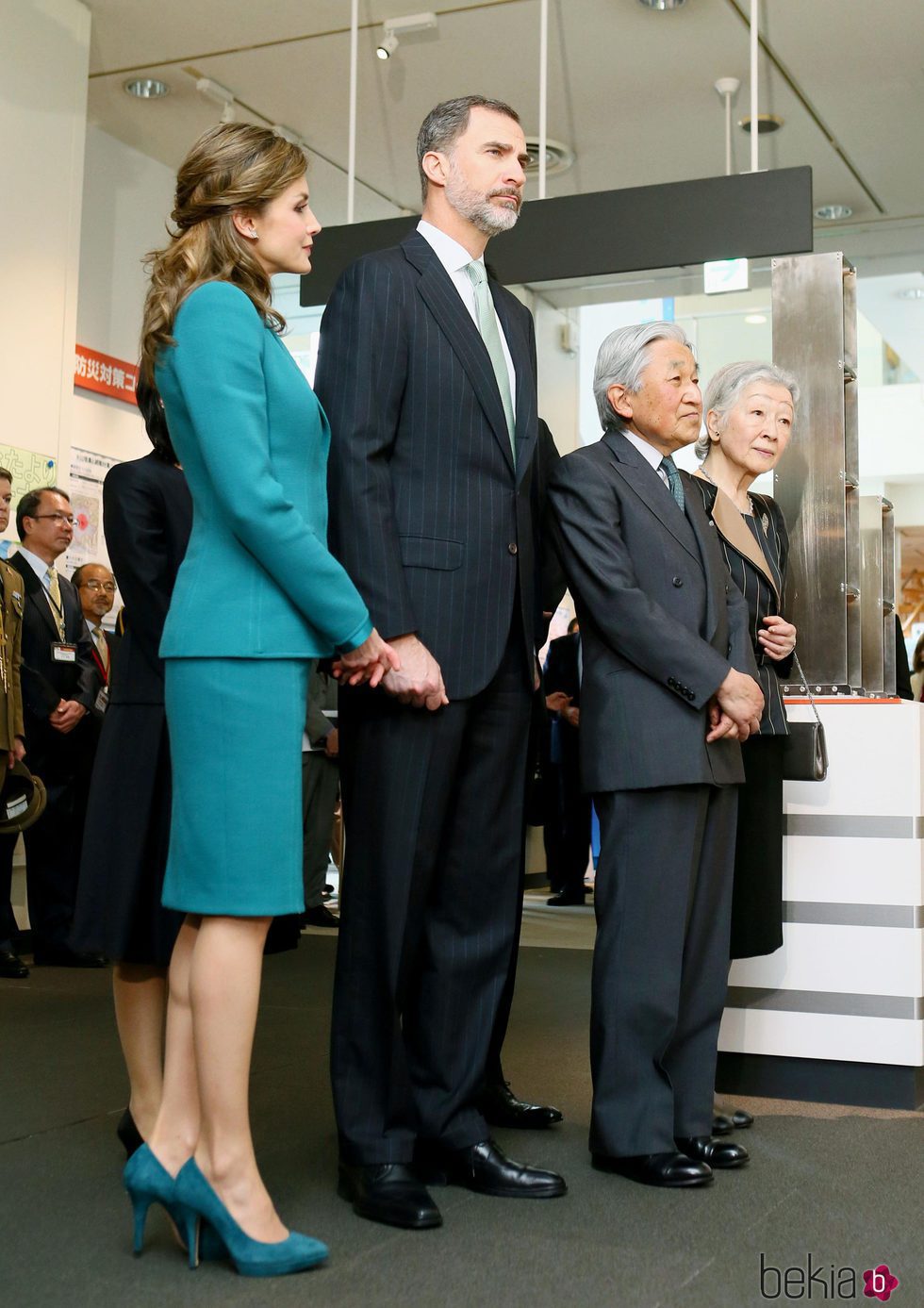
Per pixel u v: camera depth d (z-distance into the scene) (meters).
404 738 2.17
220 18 6.02
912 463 12.59
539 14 5.92
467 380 2.27
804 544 3.28
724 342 4.77
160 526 2.42
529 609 2.36
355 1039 2.14
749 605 2.85
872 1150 2.54
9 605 4.50
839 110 6.74
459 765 2.32
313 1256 1.81
